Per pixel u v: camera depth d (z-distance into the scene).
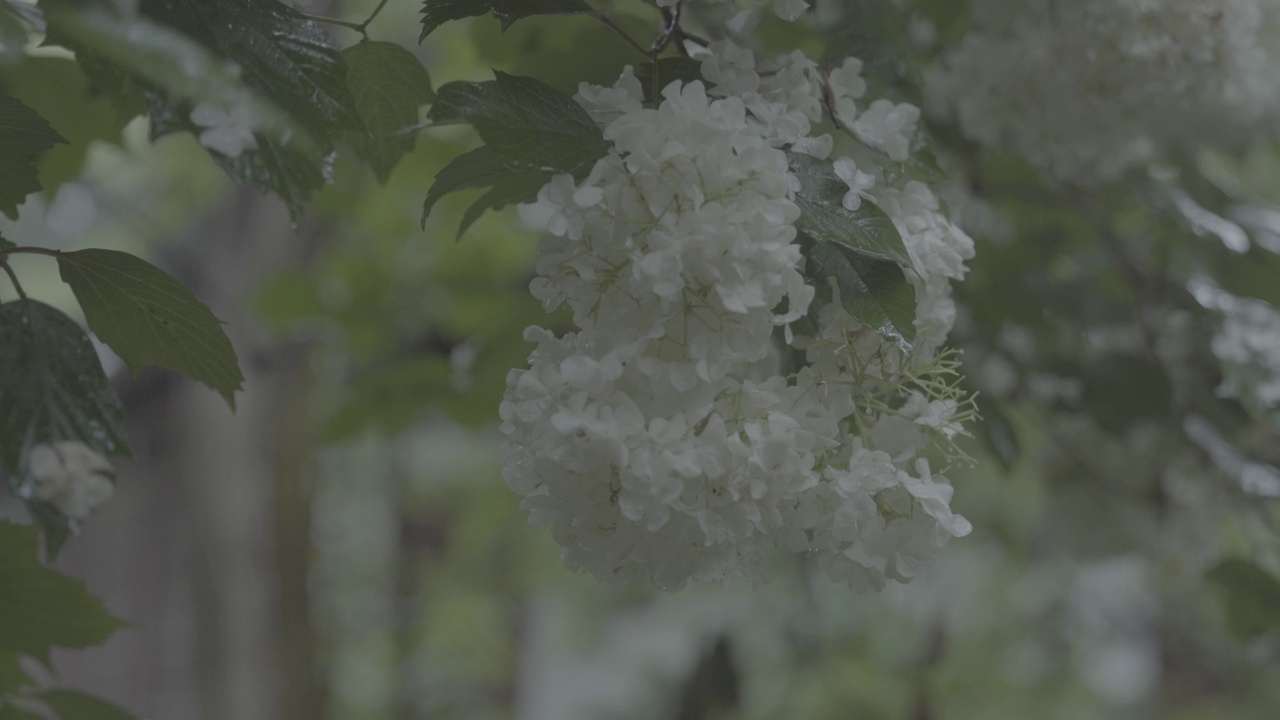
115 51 0.97
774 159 1.01
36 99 1.25
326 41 1.07
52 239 3.14
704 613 3.70
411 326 2.36
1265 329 1.37
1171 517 1.84
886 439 1.07
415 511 5.21
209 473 2.90
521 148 1.03
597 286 1.02
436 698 5.14
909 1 1.36
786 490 1.02
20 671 1.15
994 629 3.90
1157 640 3.81
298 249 2.92
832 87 1.11
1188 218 1.41
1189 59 1.24
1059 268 1.79
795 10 1.08
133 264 1.07
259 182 1.06
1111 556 1.89
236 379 1.11
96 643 1.14
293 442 2.98
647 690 6.25
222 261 2.95
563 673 7.04
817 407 1.04
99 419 1.06
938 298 1.08
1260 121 1.28
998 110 1.27
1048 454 1.93
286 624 2.96
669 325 1.01
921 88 1.18
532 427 1.02
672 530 1.02
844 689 3.74
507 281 2.28
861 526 1.04
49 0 0.98
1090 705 4.66
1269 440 1.59
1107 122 1.25
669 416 1.01
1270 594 1.62
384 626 5.03
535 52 1.20
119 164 2.89
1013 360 1.59
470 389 1.85
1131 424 1.55
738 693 2.83
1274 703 3.39
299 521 3.01
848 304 1.05
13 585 1.11
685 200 1.01
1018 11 1.25
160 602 4.10
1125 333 1.67
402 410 1.99
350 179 2.03
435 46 2.25
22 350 1.05
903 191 1.10
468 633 5.01
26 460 1.04
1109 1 1.22
